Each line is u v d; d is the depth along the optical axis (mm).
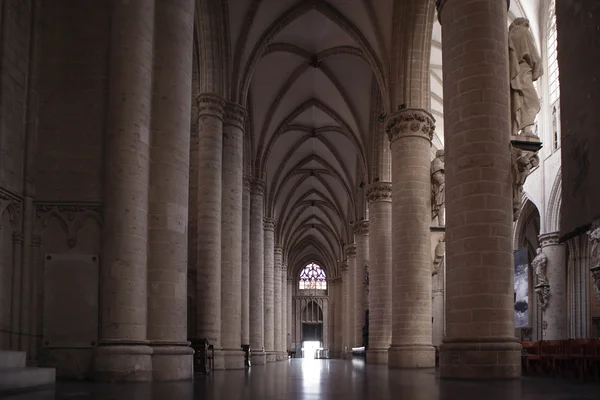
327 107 39375
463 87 14555
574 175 4676
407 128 25641
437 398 8562
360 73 36094
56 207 13117
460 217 14156
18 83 13117
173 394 9109
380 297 33281
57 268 12844
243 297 31844
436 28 34531
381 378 15273
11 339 12375
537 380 13766
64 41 13883
